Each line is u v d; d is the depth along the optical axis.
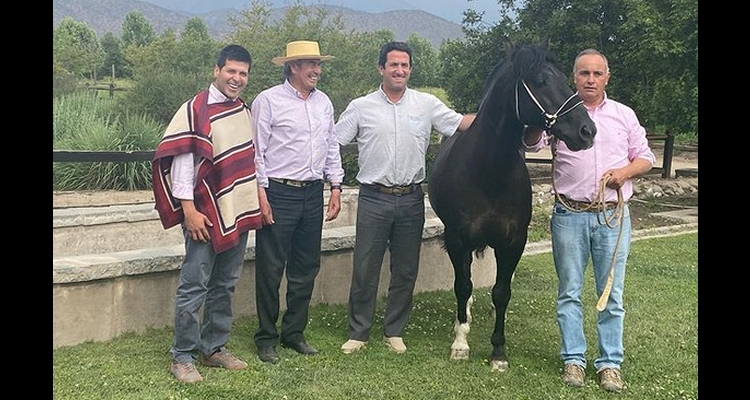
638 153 3.78
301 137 3.96
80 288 4.06
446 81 16.20
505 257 4.07
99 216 5.37
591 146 3.44
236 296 4.84
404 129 4.17
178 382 3.65
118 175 10.96
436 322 5.00
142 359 3.93
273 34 14.66
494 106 3.79
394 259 4.37
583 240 3.80
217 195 3.65
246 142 3.75
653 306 5.44
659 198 12.40
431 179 4.52
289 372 3.89
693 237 8.73
